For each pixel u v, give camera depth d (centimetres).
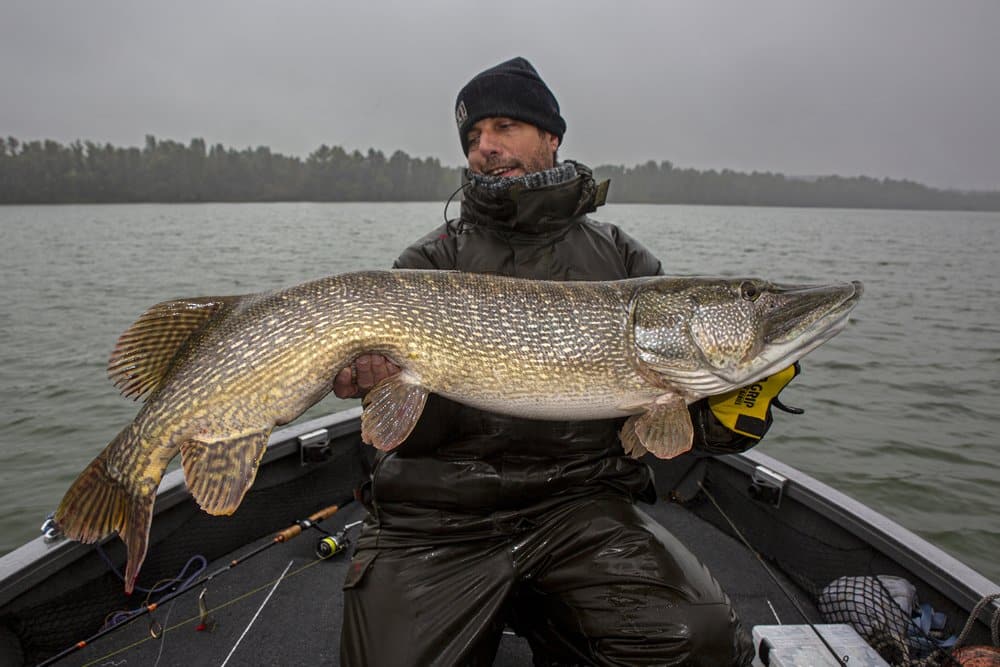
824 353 378
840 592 102
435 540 89
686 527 141
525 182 103
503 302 95
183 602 114
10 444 250
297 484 139
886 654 90
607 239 110
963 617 92
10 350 369
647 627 78
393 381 92
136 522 84
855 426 267
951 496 212
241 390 86
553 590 87
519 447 92
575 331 96
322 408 289
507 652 106
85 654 100
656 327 97
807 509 119
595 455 95
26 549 96
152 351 90
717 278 102
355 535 136
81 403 290
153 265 747
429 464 91
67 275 664
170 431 85
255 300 90
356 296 89
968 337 422
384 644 78
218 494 85
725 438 101
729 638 78
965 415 279
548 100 118
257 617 110
